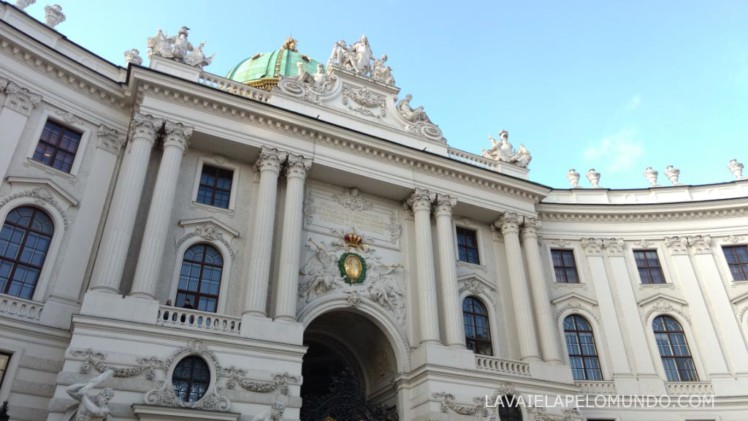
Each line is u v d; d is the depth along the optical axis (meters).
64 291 20.16
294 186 24.28
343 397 23.11
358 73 29.56
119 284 19.22
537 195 30.50
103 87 23.66
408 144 28.72
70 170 22.28
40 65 22.39
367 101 29.03
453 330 24.48
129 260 20.73
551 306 29.86
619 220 33.06
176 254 21.81
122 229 19.98
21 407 17.78
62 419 16.09
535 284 28.09
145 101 22.83
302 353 20.42
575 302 30.23
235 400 18.70
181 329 18.86
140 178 21.33
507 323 27.47
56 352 19.02
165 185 21.58
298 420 19.27
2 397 17.58
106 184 22.80
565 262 31.98
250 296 21.14
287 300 21.59
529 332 26.25
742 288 30.64
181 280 21.77
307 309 23.11
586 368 28.66
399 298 25.48
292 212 23.62
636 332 29.56
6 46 21.62
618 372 28.28
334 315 25.72
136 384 17.56
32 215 20.75
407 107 30.14
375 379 26.81
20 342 18.53
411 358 24.22
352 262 25.14
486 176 29.03
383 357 25.86
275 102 26.12
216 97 23.81
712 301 30.47
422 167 27.97
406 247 27.06
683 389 28.02
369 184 27.02
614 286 31.06
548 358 25.91
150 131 22.38
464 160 30.42
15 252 19.97
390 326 24.53
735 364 28.47
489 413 22.81
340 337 27.78
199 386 18.59
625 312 30.22
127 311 18.58
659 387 27.95
